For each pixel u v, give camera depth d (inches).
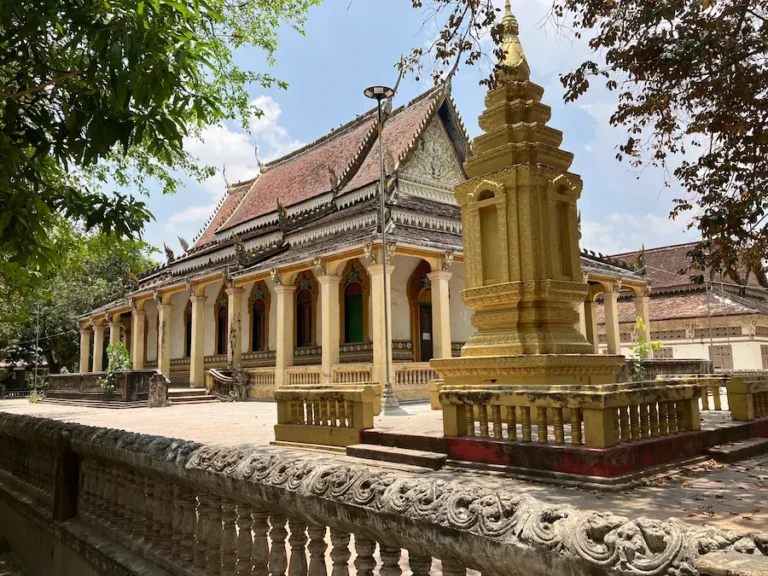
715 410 423.2
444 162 1081.4
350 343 968.3
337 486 110.7
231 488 135.4
